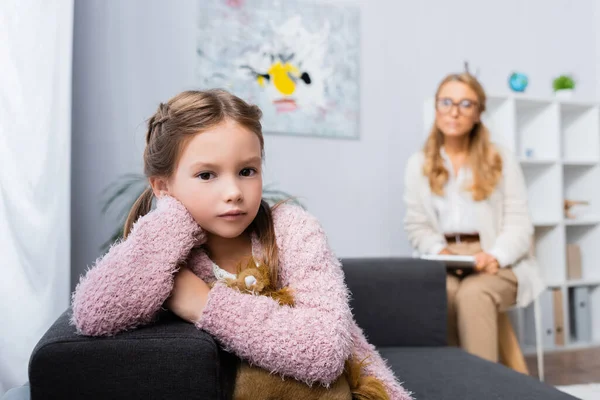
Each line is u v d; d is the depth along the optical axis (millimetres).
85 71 2172
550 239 2600
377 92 2631
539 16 2938
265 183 2430
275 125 2430
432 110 2486
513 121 2420
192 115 678
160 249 650
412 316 1417
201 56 2322
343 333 653
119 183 2197
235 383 652
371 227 2617
